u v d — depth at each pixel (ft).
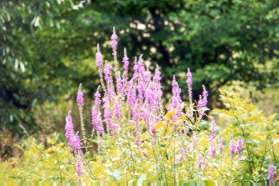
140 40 62.23
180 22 61.41
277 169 23.25
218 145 23.38
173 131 21.65
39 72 56.80
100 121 23.00
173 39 58.54
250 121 24.00
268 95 69.31
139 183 21.53
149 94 21.43
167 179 21.93
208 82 59.88
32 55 55.26
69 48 61.93
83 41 61.77
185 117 21.66
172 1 60.34
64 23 58.85
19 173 28.12
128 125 23.02
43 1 46.50
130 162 22.53
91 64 63.57
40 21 46.91
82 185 21.57
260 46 61.26
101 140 23.16
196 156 22.47
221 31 57.88
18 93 51.13
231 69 60.90
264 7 58.80
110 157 23.16
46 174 27.22
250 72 62.34
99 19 58.54
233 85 62.64
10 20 48.44
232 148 22.71
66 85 57.72
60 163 27.04
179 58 62.23
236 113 24.09
